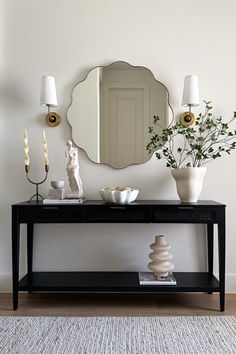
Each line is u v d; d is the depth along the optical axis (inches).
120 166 100.1
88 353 64.7
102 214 85.3
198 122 98.2
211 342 68.8
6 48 99.8
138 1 99.4
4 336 71.4
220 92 99.0
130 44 99.6
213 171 99.4
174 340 69.6
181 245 99.7
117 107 100.4
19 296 96.3
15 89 100.0
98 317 81.0
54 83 93.8
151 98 99.8
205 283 87.0
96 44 99.7
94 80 99.9
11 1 99.7
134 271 99.7
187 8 99.0
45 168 94.8
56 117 99.3
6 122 100.3
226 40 99.0
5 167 100.5
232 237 99.3
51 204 85.5
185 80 92.2
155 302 91.8
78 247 100.3
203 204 84.8
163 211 84.8
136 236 100.0
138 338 70.5
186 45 99.1
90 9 99.6
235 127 99.0
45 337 71.1
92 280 90.1
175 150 99.7
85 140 100.2
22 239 99.8
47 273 97.4
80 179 94.1
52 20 99.7
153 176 100.0
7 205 100.5
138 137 100.1
